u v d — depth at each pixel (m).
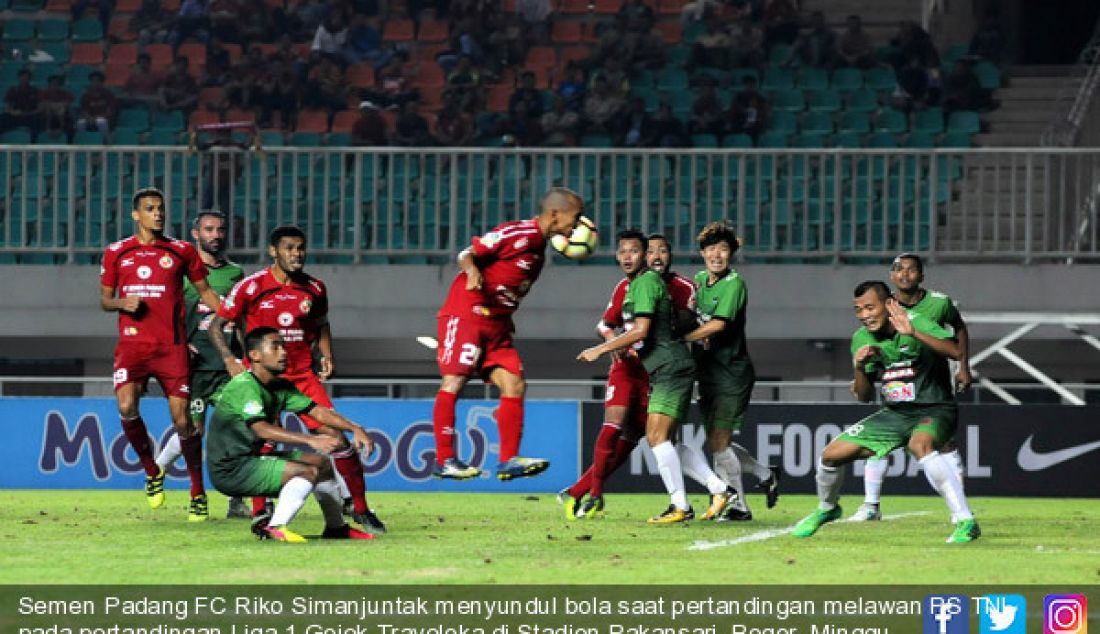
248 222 49.47
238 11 70.69
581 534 26.55
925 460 25.62
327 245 50.00
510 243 25.14
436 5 72.44
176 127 64.25
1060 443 40.94
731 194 53.88
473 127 60.81
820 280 49.66
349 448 26.28
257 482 24.67
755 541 25.30
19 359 53.94
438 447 25.39
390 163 50.19
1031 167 48.41
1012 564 21.95
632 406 30.25
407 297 50.12
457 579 19.81
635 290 28.28
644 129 59.66
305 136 61.62
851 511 35.09
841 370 52.09
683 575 20.36
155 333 28.98
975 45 68.19
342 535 25.33
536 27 70.94
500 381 25.66
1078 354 51.12
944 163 54.41
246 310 27.97
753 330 49.81
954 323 30.27
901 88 63.78
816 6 74.00
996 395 51.12
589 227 25.38
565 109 62.59
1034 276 48.88
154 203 28.89
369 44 70.00
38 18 74.00
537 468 25.34
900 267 30.03
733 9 69.44
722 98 64.69
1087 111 59.22
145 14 72.56
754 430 41.16
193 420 30.27
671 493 29.28
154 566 21.11
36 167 54.78
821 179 49.47
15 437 42.09
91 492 40.50
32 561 21.70
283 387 25.19
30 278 50.38
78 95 68.38
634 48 66.50
